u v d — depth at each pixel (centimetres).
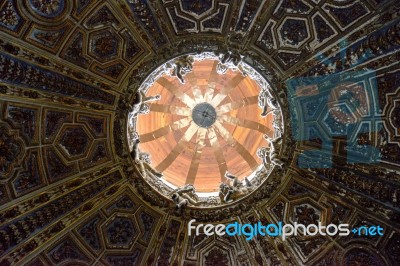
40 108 1237
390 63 1183
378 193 1257
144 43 1257
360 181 1281
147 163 1465
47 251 1284
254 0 1184
